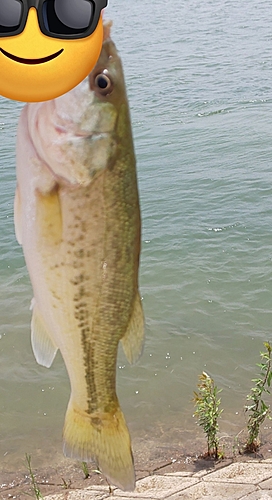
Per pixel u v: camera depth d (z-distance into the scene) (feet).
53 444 5.40
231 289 8.01
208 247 9.18
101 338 2.00
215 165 12.49
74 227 1.87
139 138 14.69
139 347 2.06
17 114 16.69
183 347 6.79
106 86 1.82
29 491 4.73
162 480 4.64
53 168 1.82
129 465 2.11
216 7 37.22
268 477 4.50
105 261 1.92
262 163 12.33
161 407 5.83
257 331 7.08
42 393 6.11
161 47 26.81
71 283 1.91
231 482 4.49
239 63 22.35
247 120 15.42
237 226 9.76
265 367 4.96
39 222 1.85
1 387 6.21
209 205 10.65
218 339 6.93
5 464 5.13
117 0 45.06
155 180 11.95
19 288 8.16
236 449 5.10
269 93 18.02
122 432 2.12
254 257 8.79
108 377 2.07
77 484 4.77
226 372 6.37
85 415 2.10
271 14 33.09
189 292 7.99
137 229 1.94
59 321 1.95
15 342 6.91
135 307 2.02
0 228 9.93
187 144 13.97
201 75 21.07
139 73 21.98
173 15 35.88
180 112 16.76
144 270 8.61
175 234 9.62
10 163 12.88
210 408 4.94
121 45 27.94
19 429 5.63
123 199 1.90
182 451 5.12
